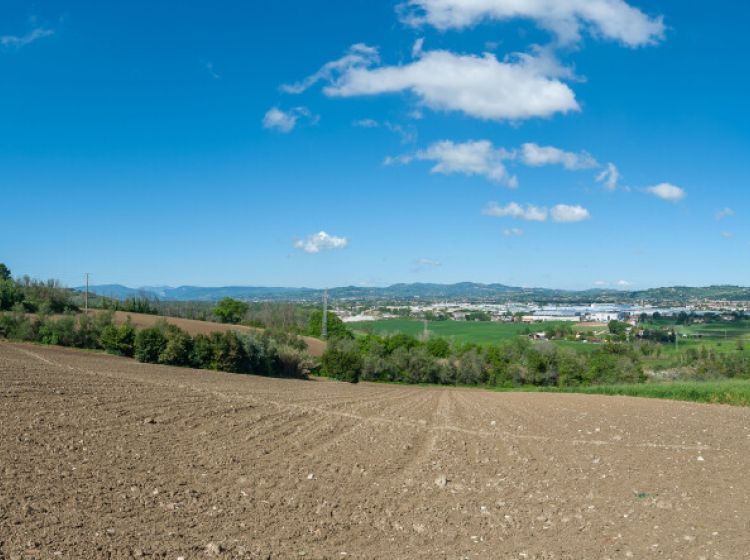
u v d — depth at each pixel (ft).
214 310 410.52
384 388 217.56
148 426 71.56
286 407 102.27
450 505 46.47
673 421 100.94
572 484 54.29
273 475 52.80
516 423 96.43
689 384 180.04
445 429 86.99
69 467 49.57
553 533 40.57
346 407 111.34
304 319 457.68
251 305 482.69
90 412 76.79
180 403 93.86
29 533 34.24
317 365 257.55
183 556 32.53
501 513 44.83
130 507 40.81
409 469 58.59
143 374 143.33
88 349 207.62
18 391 86.84
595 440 79.56
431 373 295.07
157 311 374.84
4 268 354.54
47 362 144.56
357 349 298.56
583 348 349.20
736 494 51.93
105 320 216.33
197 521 39.04
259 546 35.27
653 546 38.42
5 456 51.21
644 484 54.85
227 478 50.72
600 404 135.64
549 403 139.03
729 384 173.68
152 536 35.37
